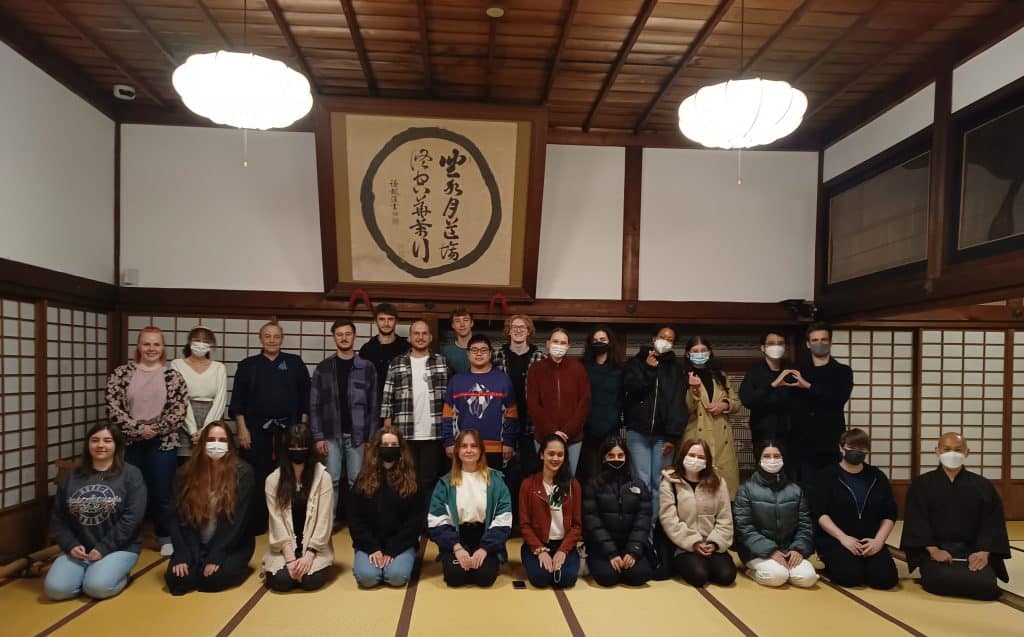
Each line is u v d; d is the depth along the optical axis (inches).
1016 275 131.1
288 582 125.3
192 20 145.3
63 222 164.7
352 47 157.2
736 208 207.2
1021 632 111.0
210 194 193.9
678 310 204.1
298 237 196.2
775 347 164.2
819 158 208.8
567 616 115.5
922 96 162.9
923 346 211.5
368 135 179.9
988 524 131.7
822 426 161.3
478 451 135.2
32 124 151.9
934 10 137.9
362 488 131.5
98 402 182.5
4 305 145.5
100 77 173.9
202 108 136.2
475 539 135.4
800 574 133.0
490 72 169.0
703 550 135.3
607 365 166.1
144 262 191.9
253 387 167.2
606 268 203.6
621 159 205.2
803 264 208.5
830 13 140.2
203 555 128.3
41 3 137.4
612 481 138.5
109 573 121.5
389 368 164.9
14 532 145.9
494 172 185.3
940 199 153.9
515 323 170.2
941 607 123.2
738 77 170.4
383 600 122.0
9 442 146.5
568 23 141.9
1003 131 136.7
